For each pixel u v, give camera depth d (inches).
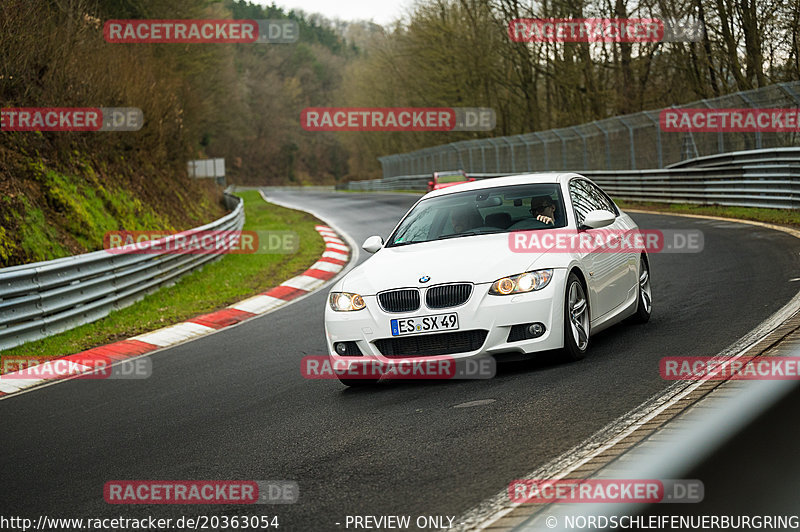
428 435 187.0
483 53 1865.2
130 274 518.0
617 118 1109.1
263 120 4594.0
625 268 294.8
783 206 700.0
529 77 1834.4
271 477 171.3
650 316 319.0
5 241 542.3
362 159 3629.4
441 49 1911.9
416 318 237.1
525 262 242.5
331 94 5014.8
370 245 285.0
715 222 675.4
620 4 1325.0
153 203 913.5
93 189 743.1
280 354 336.5
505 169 1647.4
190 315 474.9
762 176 737.0
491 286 236.1
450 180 1165.1
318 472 170.4
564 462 155.3
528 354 239.1
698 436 157.9
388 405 225.0
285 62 4931.1
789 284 341.4
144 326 443.8
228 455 193.3
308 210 1552.7
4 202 570.6
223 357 344.8
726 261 445.7
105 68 861.2
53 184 655.8
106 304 476.1
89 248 644.1
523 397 210.7
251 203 2044.8
